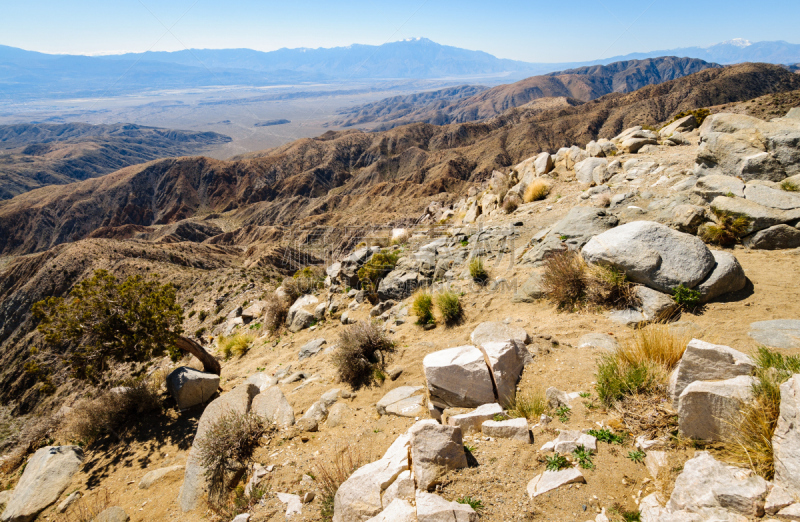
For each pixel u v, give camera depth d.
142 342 11.07
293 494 5.73
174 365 17.12
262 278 42.97
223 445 6.99
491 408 5.78
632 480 4.17
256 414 8.03
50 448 10.27
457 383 6.30
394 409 6.90
